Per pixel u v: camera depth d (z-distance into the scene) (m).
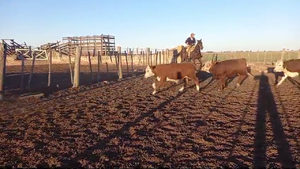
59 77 16.44
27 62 29.41
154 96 10.25
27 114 7.22
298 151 4.71
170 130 5.95
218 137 5.46
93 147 4.95
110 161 4.37
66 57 31.28
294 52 32.66
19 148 4.85
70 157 4.51
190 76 11.27
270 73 19.78
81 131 5.86
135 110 7.81
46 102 8.87
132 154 4.65
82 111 7.64
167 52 26.70
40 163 4.28
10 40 30.22
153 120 6.75
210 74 18.78
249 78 16.55
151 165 4.23
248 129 5.99
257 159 4.44
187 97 10.02
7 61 28.19
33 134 5.62
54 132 5.77
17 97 9.37
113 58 32.84
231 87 12.67
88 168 4.13
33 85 12.84
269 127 6.10
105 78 16.88
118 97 9.96
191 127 6.14
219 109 7.95
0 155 4.55
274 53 33.97
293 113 7.30
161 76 10.90
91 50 33.31
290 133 5.65
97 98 9.69
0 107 7.96
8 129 5.93
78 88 12.08
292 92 10.84
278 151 4.74
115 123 6.46
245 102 8.98
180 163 4.31
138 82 14.84
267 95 10.26
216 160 4.41
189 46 18.11
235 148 4.90
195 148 4.92
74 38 33.72
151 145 5.06
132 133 5.73
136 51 35.88
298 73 12.29
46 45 31.83
